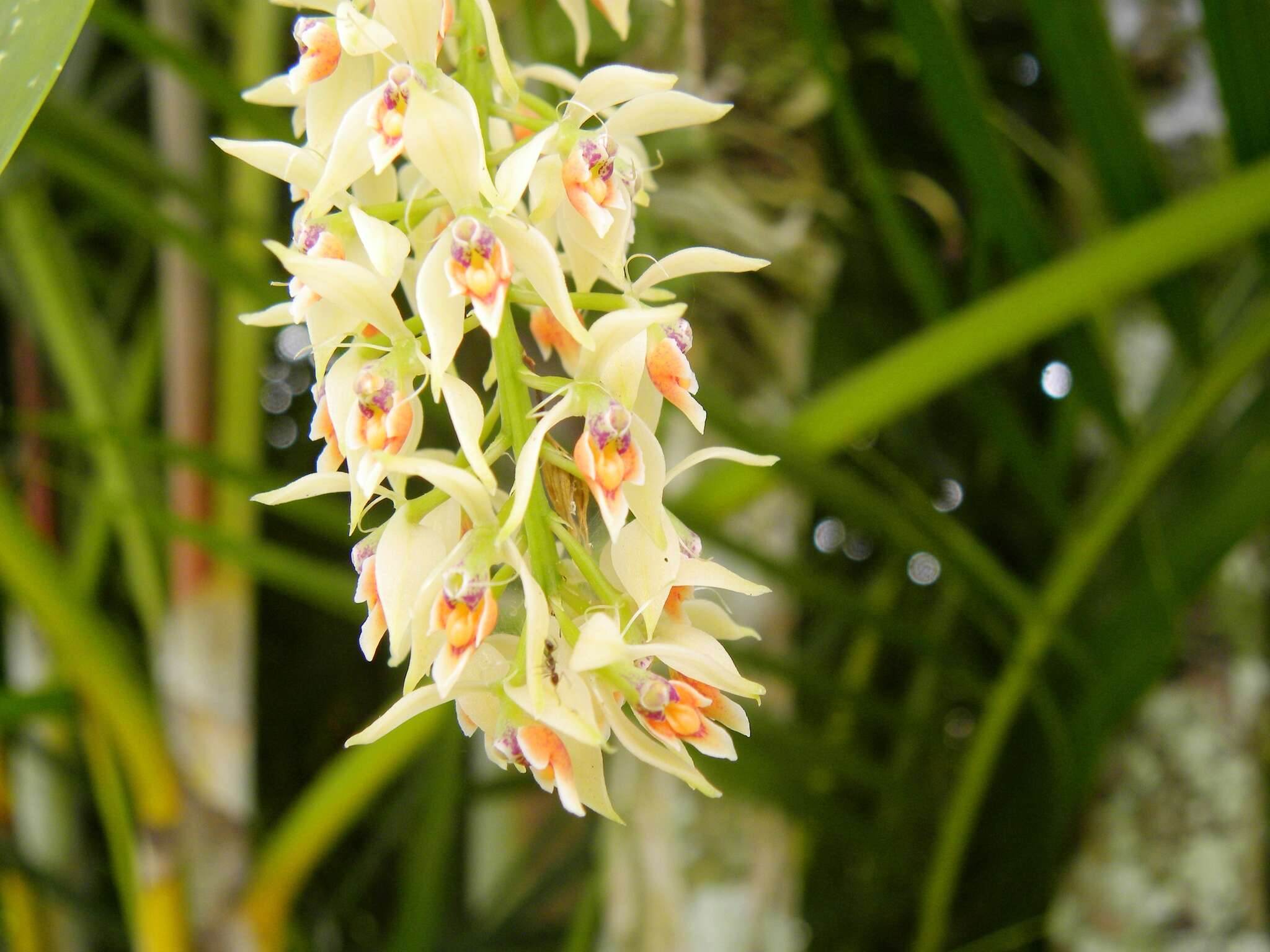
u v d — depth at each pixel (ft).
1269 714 1.93
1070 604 1.54
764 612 1.65
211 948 1.67
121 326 2.72
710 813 1.52
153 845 1.68
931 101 1.30
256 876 1.69
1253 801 1.84
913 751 2.18
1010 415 1.53
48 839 2.31
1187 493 1.83
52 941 2.33
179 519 1.60
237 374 1.84
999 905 1.97
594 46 1.26
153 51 1.32
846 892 2.39
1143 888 1.84
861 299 2.48
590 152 0.93
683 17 1.25
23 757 2.34
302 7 0.95
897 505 1.43
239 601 1.77
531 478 0.89
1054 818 1.73
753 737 1.56
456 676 0.90
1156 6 2.13
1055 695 1.87
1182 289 1.40
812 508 2.76
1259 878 1.81
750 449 1.35
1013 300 1.34
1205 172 2.06
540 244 0.90
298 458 3.00
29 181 1.84
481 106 0.94
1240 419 1.69
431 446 1.92
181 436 1.82
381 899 3.00
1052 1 1.24
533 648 0.89
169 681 1.75
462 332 0.90
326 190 0.91
